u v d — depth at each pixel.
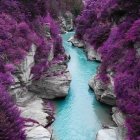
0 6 47.81
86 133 36.84
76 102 45.66
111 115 41.38
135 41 40.31
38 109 40.94
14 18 48.53
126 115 34.59
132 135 31.00
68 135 36.31
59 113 41.88
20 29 46.31
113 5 49.38
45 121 38.06
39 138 32.94
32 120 36.69
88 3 87.19
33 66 46.59
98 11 75.88
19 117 31.72
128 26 44.94
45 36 56.06
